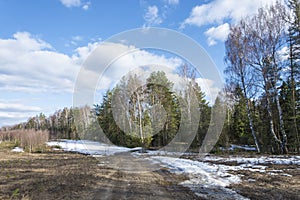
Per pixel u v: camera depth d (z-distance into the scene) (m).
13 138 30.70
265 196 4.69
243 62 15.29
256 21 14.72
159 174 7.19
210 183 5.95
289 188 5.29
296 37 13.99
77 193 5.00
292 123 14.55
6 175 7.66
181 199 4.55
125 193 4.97
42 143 23.98
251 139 18.14
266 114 17.38
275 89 14.22
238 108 20.55
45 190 5.33
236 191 5.14
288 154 12.99
